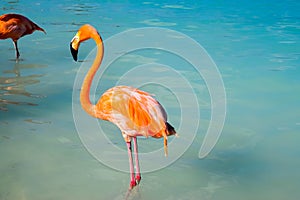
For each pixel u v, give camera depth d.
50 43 18.00
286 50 17.02
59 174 8.06
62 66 14.74
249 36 19.25
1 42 18.11
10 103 11.31
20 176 7.93
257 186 7.80
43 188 7.60
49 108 11.10
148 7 26.67
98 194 7.50
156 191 7.64
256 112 10.99
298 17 23.59
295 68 14.69
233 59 15.63
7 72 13.96
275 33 19.91
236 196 7.49
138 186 7.76
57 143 9.22
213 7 26.70
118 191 7.62
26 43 17.97
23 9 26.00
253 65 14.95
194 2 28.56
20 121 10.21
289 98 11.97
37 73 13.94
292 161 8.67
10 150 8.82
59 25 21.58
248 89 12.62
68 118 10.52
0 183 7.68
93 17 23.59
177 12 24.97
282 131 9.96
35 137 9.44
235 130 10.00
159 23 21.84
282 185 7.85
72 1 29.22
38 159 8.55
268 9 25.97
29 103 11.38
